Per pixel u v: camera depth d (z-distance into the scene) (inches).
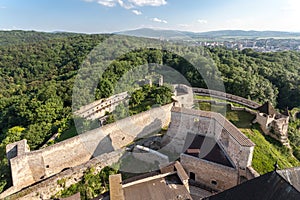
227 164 734.5
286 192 392.2
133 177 678.5
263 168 808.9
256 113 1175.0
